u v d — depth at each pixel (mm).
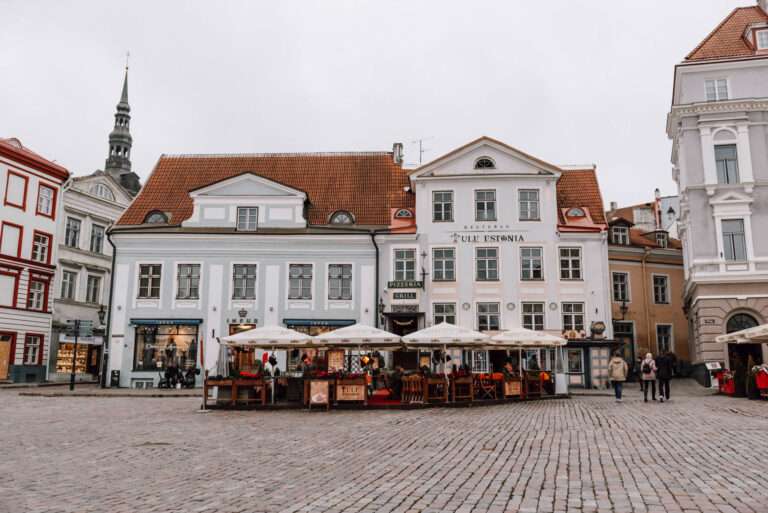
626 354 38969
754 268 30875
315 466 9961
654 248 40312
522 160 35562
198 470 9680
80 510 7172
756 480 8531
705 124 32312
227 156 41031
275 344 21875
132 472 9547
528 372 25531
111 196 48938
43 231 41375
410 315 34312
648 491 7922
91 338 43938
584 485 8320
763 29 33281
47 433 14336
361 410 20422
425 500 7551
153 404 23219
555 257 34594
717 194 31875
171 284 35188
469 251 34906
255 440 13117
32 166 40562
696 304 32500
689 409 19141
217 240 35531
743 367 24703
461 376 22438
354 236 35250
